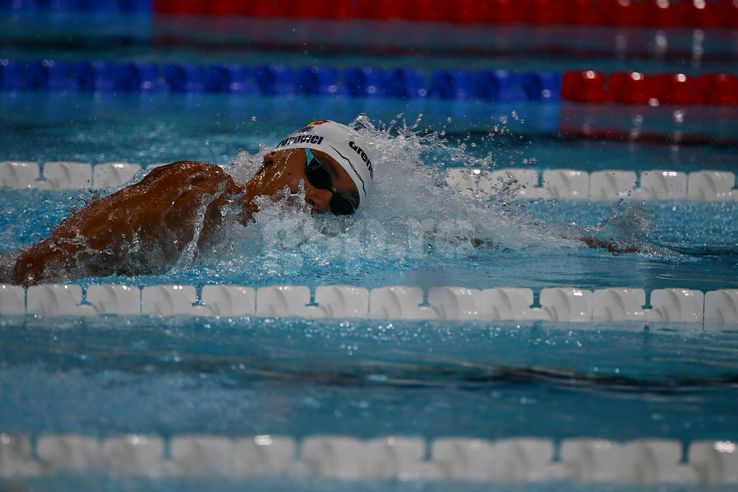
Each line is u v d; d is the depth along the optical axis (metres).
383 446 6.66
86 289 9.70
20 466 6.52
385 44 26.98
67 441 6.59
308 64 23.80
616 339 9.41
